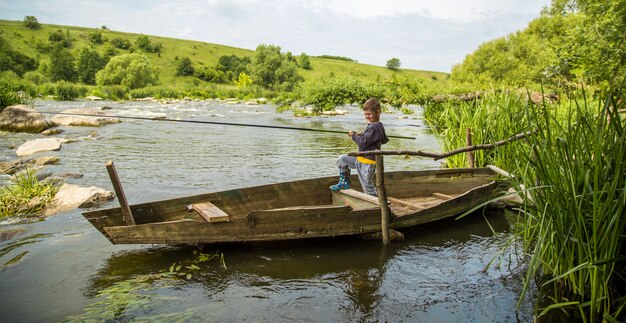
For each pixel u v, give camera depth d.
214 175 8.54
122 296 3.53
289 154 11.42
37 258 4.32
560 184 3.14
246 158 10.62
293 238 4.60
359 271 4.13
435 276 4.03
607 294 2.95
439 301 3.54
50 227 5.26
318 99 20.70
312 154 11.51
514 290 3.72
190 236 4.21
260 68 77.12
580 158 3.12
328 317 3.27
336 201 5.80
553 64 11.56
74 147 11.31
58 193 6.45
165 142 12.92
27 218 5.60
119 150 11.12
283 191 5.50
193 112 25.16
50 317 3.20
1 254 4.41
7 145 11.45
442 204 5.43
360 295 3.64
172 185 7.59
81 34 106.75
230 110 28.06
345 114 25.81
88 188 6.56
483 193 5.94
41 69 71.19
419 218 5.26
